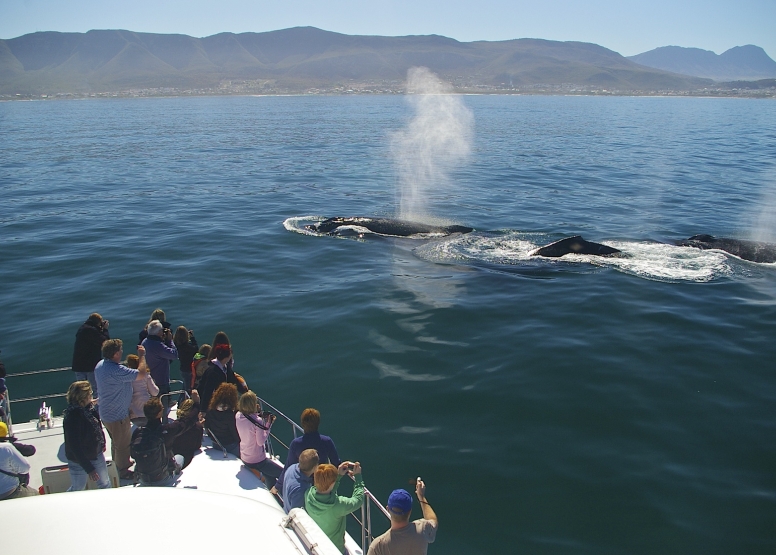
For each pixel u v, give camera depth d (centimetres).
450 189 3506
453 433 1011
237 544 434
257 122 10138
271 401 1128
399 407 1094
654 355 1293
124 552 413
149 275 1875
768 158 5034
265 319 1505
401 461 939
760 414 1066
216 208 2962
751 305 1584
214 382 930
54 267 1972
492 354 1300
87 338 1017
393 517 598
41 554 407
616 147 5956
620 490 868
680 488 872
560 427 1025
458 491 870
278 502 796
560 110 14225
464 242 2214
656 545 769
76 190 3512
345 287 1736
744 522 806
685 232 2411
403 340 1375
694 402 1104
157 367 1002
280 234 2383
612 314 1523
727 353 1304
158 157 5197
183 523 444
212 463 859
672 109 15812
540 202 3080
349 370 1235
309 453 709
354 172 4238
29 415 1107
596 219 2658
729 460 938
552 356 1286
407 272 1872
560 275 1830
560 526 803
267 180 3884
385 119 10638
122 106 18500
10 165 4653
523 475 902
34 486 812
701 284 1744
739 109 16338
